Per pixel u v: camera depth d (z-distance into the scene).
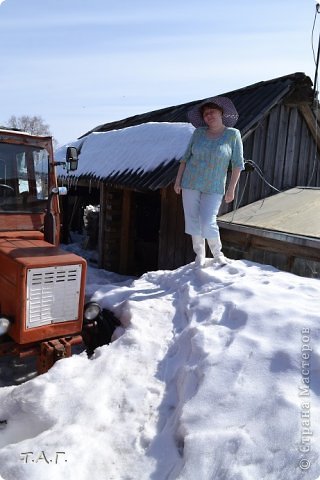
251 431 2.47
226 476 2.25
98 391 3.19
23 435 3.06
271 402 2.62
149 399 3.14
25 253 4.05
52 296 3.95
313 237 5.37
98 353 3.86
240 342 3.25
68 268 4.01
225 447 2.40
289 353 2.96
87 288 5.64
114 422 2.94
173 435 2.71
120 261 9.46
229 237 6.86
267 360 2.98
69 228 13.83
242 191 7.33
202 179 4.82
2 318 3.78
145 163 7.73
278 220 6.26
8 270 3.94
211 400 2.79
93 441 2.69
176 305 4.52
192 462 2.36
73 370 3.52
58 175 11.02
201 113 5.02
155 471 2.49
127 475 2.47
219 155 4.72
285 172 7.85
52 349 3.86
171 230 7.30
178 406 2.96
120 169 8.34
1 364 4.73
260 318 3.48
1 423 3.18
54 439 2.65
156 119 10.73
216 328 3.61
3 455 2.54
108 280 8.58
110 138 10.08
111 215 9.39
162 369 3.47
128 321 4.40
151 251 9.59
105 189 9.34
